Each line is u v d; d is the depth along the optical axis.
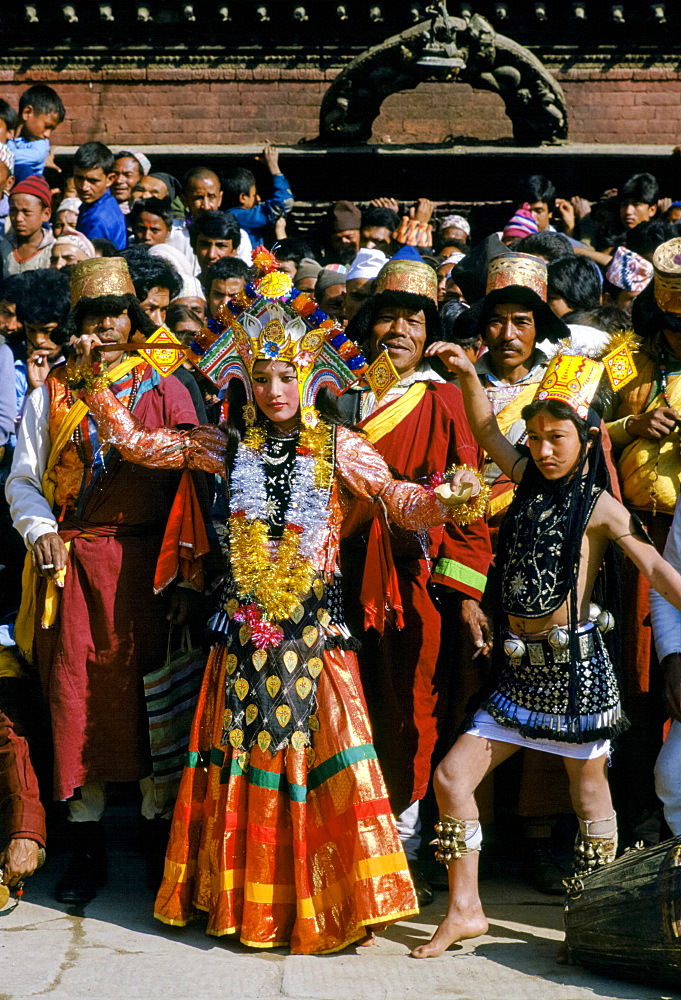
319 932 3.66
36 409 4.34
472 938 3.78
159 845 4.23
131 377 4.27
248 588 3.78
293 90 11.07
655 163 10.29
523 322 4.48
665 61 11.05
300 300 3.86
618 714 3.69
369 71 9.93
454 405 4.33
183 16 10.80
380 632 4.02
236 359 3.95
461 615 4.30
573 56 11.02
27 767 4.18
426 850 4.52
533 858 4.36
